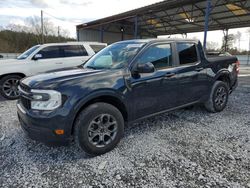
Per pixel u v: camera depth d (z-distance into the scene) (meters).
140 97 3.08
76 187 2.13
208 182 2.16
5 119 4.21
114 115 2.81
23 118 2.62
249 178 2.22
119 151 2.86
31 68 6.25
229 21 18.61
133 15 16.19
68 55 6.92
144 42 3.34
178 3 12.57
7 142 3.16
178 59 3.63
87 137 2.60
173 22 20.77
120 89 2.83
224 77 4.67
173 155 2.73
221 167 2.43
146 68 2.89
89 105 2.65
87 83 2.61
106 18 18.28
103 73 2.80
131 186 2.13
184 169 2.41
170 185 2.13
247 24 18.84
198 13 17.33
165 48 3.47
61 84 2.48
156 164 2.52
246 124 3.81
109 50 3.69
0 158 2.70
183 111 4.64
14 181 2.23
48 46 6.65
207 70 4.12
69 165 2.54
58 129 2.42
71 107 2.45
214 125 3.78
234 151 2.80
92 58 3.86
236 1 13.63
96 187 2.13
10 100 5.96
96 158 2.69
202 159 2.62
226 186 2.09
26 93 2.59
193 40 4.00
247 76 11.60
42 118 2.39
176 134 3.40
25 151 2.89
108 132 2.80
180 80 3.59
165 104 3.46
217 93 4.41
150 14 17.20
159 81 3.27
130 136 3.34
